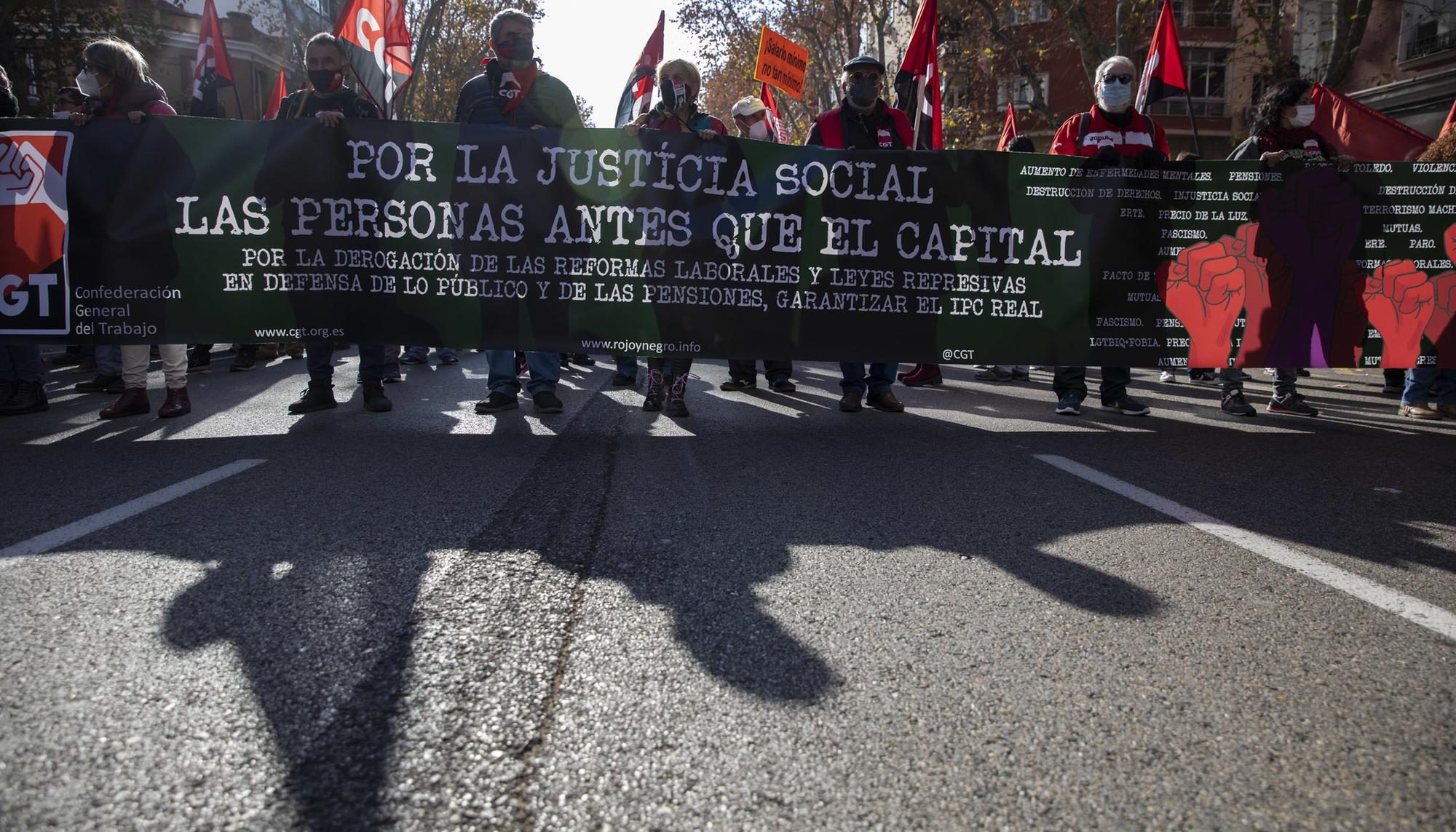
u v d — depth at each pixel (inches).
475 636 92.1
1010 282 227.0
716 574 112.4
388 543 122.5
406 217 214.1
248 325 214.2
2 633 91.7
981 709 79.2
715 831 61.7
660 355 220.2
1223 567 118.3
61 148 210.1
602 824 62.2
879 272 223.8
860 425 228.4
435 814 63.0
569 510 141.3
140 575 109.1
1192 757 72.2
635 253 217.8
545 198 215.6
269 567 112.3
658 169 216.5
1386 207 233.3
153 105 218.8
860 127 243.8
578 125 230.5
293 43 1467.8
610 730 74.4
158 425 217.8
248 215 212.4
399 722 75.1
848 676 85.0
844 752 71.9
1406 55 753.6
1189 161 228.8
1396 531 136.1
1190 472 175.5
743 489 156.6
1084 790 67.4
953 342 227.0
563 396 280.4
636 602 102.5
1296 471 177.0
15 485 155.2
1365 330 235.1
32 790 65.0
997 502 150.6
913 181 222.8
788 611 100.7
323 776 67.3
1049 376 401.4
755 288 221.1
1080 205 227.1
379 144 212.7
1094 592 108.5
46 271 211.8
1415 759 72.4
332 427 215.6
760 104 347.3
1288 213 231.5
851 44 1244.5
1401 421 245.8
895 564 117.4
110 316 212.7
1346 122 342.3
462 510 139.9
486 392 285.1
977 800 65.9
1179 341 232.4
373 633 92.5
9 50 782.5
